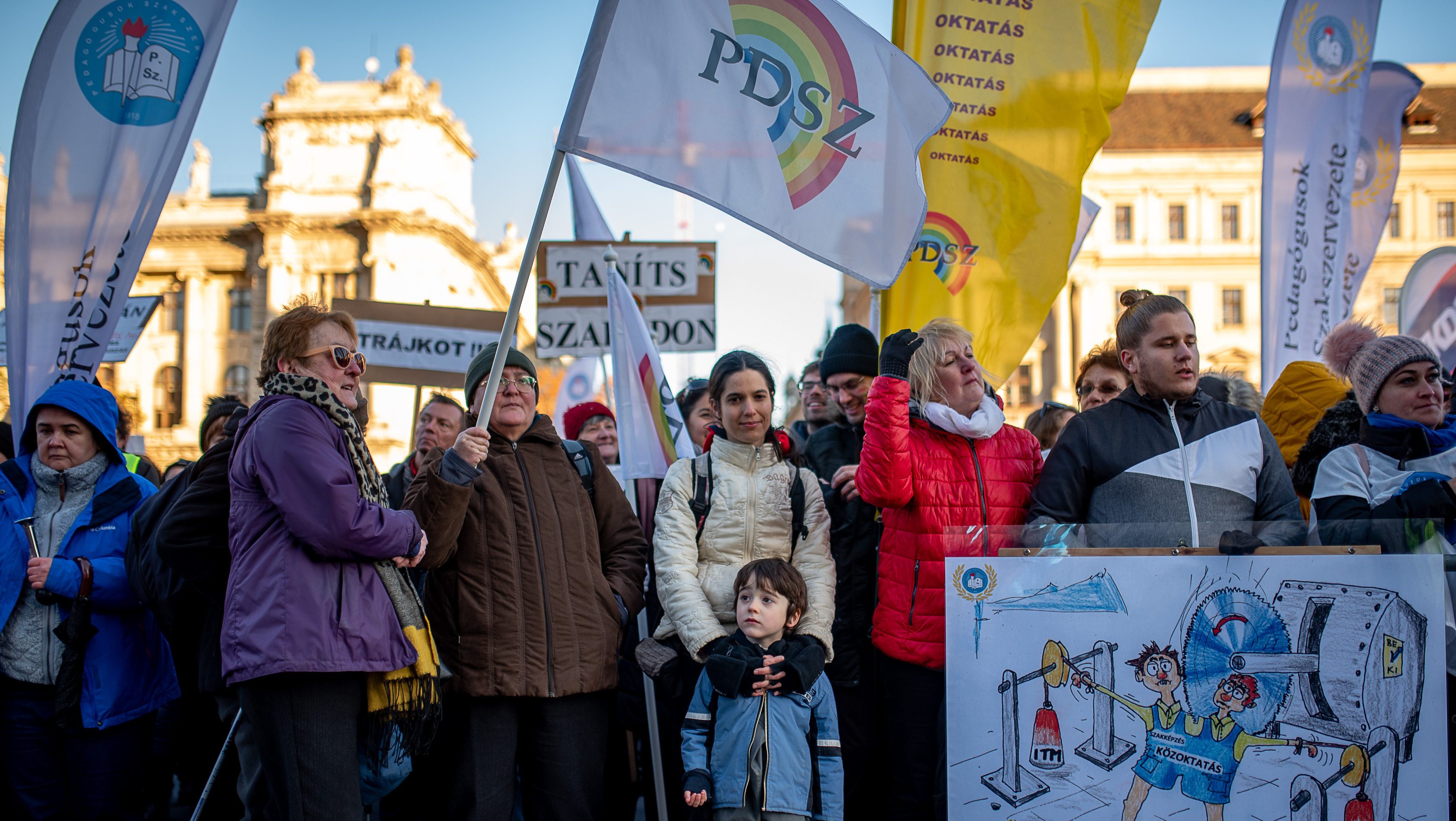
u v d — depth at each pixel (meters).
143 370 44.44
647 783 3.97
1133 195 41.28
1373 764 2.65
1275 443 3.11
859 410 4.07
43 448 3.60
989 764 2.72
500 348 3.01
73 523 3.60
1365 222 5.66
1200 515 2.95
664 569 3.34
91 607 3.49
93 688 3.49
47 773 3.50
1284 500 3.03
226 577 2.95
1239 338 40.66
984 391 3.39
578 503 3.45
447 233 44.03
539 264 6.28
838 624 3.52
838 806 3.10
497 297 54.38
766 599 3.15
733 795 3.02
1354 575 2.70
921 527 3.19
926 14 4.06
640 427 4.24
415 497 3.05
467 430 3.04
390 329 6.73
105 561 3.50
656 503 4.29
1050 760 2.71
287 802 2.68
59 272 3.74
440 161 44.94
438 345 6.79
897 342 3.20
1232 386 4.56
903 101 3.02
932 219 4.01
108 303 3.77
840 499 3.66
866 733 3.50
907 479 3.14
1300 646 2.68
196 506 2.91
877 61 3.01
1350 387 3.64
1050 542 2.76
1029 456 3.34
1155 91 42.88
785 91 2.95
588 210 6.49
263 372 2.99
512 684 3.09
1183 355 3.02
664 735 3.88
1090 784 2.70
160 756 4.47
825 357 4.18
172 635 3.32
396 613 2.87
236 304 44.53
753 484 3.45
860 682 3.52
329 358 2.96
